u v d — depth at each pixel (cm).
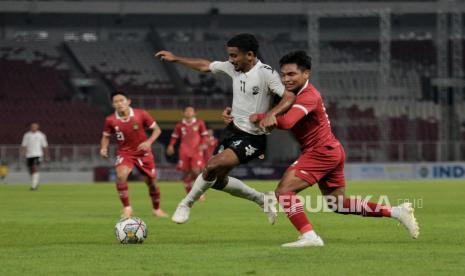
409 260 1734
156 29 11562
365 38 11831
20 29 11219
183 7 10975
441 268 1617
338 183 2053
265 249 1944
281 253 1853
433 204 4112
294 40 11756
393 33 11988
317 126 1978
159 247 2028
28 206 4166
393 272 1563
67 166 8544
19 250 1997
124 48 11181
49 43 11150
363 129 10300
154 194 3334
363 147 9275
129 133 3172
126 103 3166
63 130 9800
